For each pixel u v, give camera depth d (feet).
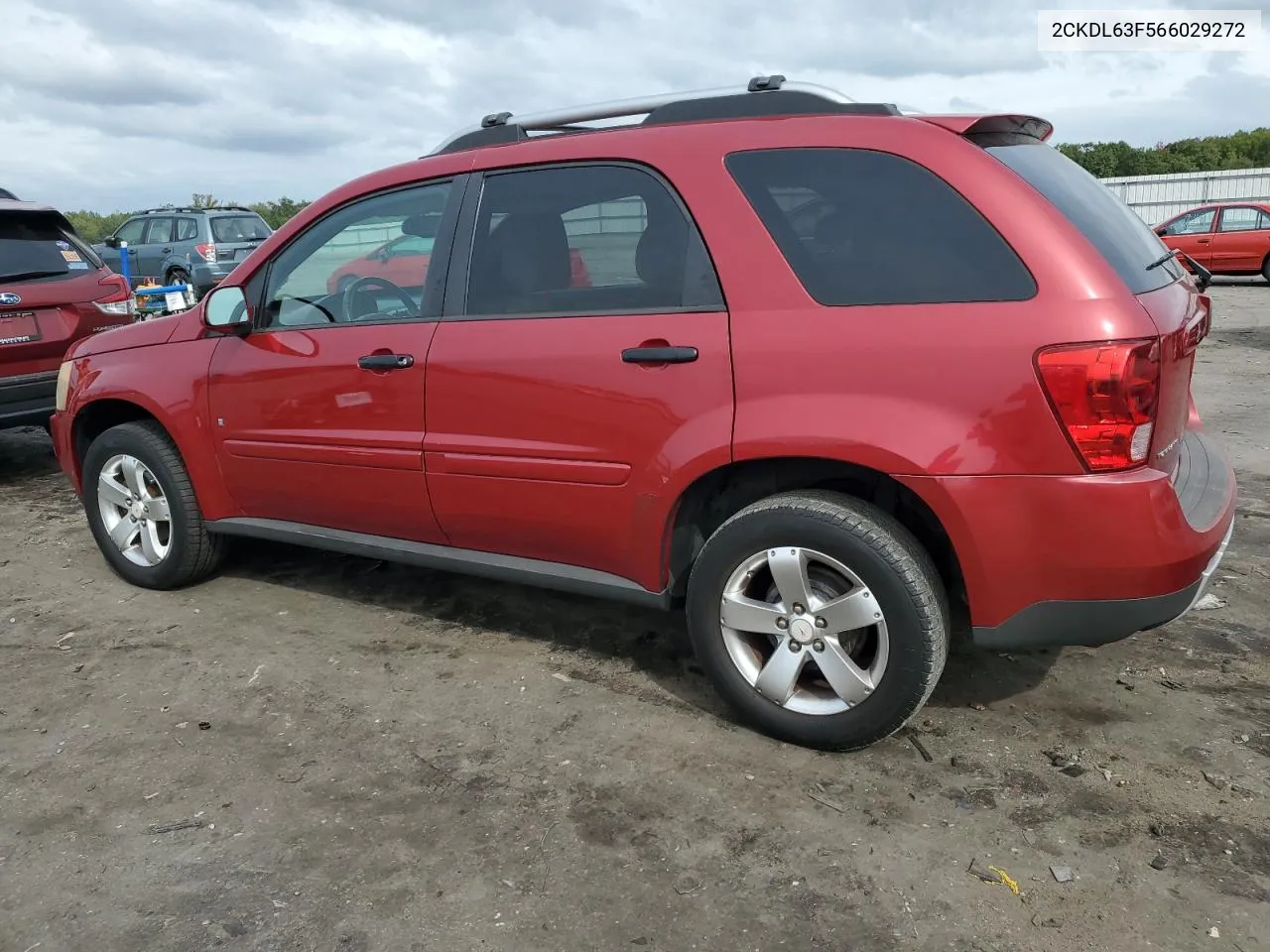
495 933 7.07
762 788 8.77
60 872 7.87
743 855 7.88
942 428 8.06
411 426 10.94
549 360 9.83
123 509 14.23
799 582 8.91
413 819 8.46
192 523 13.47
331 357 11.48
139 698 10.81
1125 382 7.61
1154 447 8.00
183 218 57.31
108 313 21.15
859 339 8.35
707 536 10.17
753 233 8.95
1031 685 10.47
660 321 9.27
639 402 9.34
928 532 9.30
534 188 10.30
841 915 7.16
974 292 8.10
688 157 9.37
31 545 16.40
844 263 8.61
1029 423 7.83
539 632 12.33
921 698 8.71
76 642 12.37
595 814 8.46
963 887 7.43
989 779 8.80
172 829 8.40
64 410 14.49
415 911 7.32
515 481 10.30
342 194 11.80
